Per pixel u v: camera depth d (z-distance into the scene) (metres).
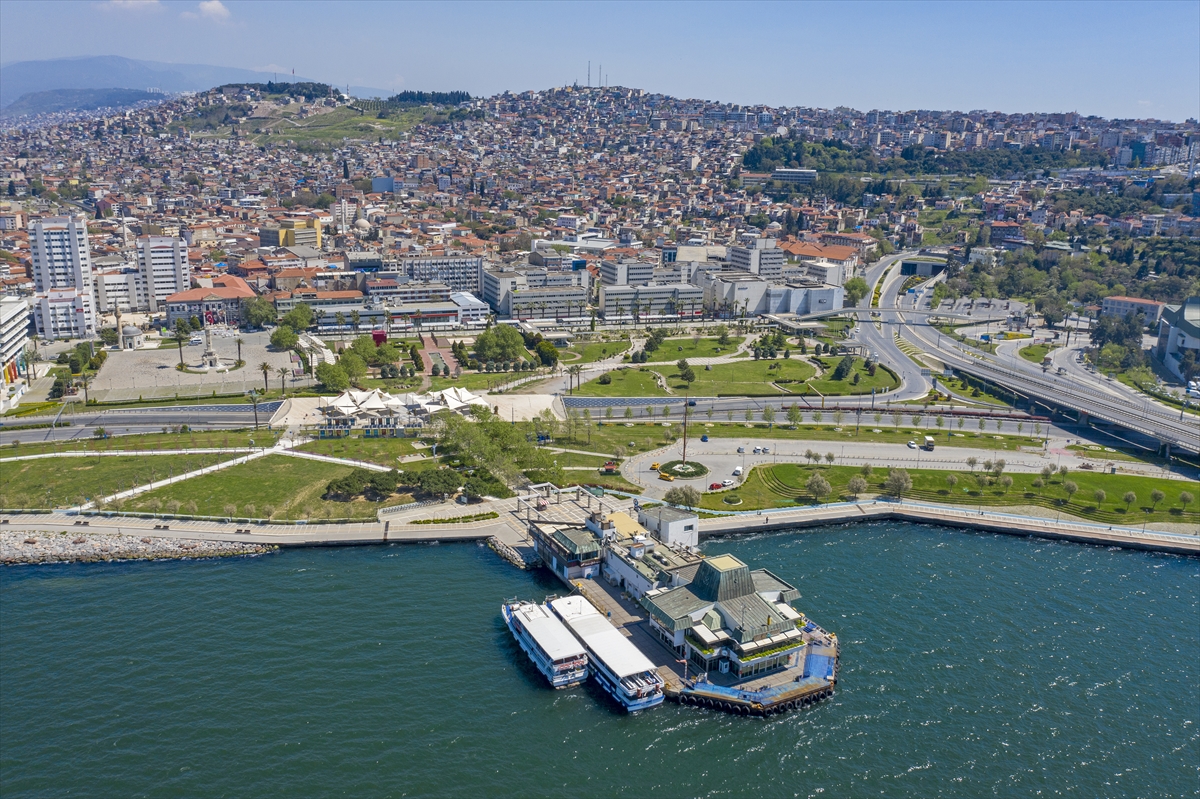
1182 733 196.88
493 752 186.88
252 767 177.62
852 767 185.75
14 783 171.00
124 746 181.75
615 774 182.38
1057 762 187.62
